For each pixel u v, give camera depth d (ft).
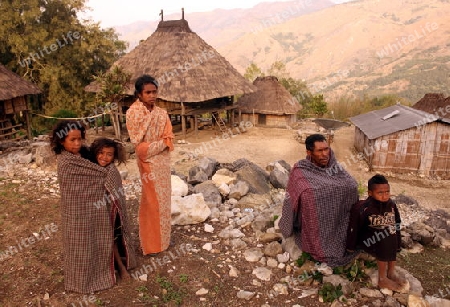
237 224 17.26
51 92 87.71
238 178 24.18
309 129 70.79
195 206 17.20
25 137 57.06
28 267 13.39
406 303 11.44
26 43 83.41
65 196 11.10
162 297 11.84
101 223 11.60
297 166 12.98
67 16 92.07
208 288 12.38
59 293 11.84
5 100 51.96
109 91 56.90
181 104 60.13
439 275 13.24
